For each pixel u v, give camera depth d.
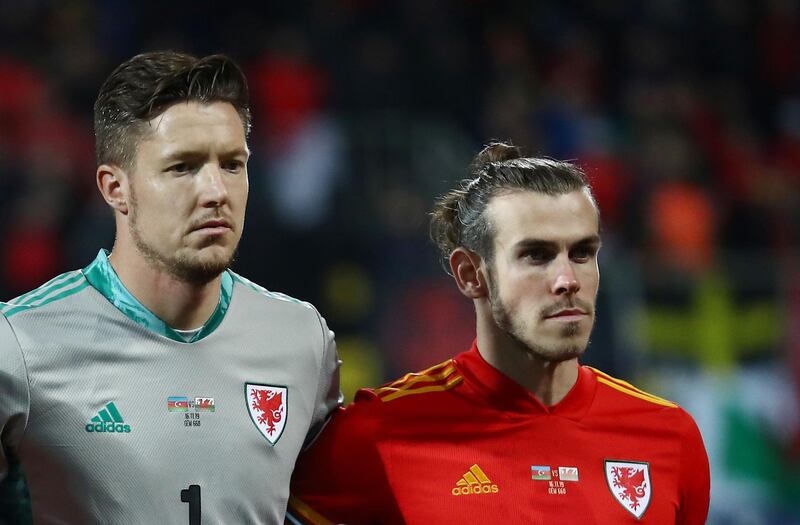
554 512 11.84
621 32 46.12
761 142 45.94
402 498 11.95
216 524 10.79
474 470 12.02
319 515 12.16
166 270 10.86
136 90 10.77
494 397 12.26
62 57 37.44
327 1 40.91
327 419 12.34
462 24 42.97
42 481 10.55
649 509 12.05
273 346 11.70
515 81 41.12
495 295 11.88
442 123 38.09
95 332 10.94
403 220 32.59
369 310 31.06
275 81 36.97
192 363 11.18
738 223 39.16
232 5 40.62
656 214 37.94
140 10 40.25
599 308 31.11
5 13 38.16
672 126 42.94
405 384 12.59
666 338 31.30
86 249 31.98
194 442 10.88
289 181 32.81
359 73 37.53
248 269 31.06
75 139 35.81
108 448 10.59
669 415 12.55
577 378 12.48
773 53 48.19
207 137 10.69
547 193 11.66
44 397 10.56
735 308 31.92
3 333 10.58
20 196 33.06
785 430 31.12
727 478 30.45
